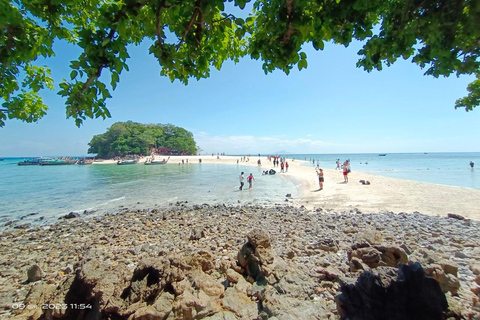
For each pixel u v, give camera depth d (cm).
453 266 415
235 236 947
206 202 1895
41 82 577
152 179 3588
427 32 239
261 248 490
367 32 269
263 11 299
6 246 949
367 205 1538
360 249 489
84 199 2073
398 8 264
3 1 219
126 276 414
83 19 383
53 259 791
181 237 970
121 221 1305
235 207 1631
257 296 413
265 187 2617
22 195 2288
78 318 355
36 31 301
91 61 230
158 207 1730
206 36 315
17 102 553
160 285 375
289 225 1097
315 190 2205
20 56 264
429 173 3856
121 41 237
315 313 355
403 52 282
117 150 12025
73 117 245
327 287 441
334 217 1238
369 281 285
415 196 1744
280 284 418
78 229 1178
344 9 246
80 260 763
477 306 324
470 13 207
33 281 620
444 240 774
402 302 268
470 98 415
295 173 3909
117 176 4125
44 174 4694
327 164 7488
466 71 255
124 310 342
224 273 520
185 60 329
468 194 1759
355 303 290
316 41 279
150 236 999
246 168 5703
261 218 1273
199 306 371
